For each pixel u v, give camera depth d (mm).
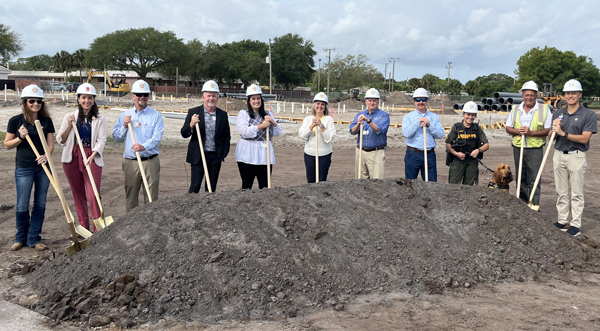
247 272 4512
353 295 4492
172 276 4449
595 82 69312
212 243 4762
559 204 7051
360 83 83688
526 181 7391
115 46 62875
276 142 19109
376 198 5707
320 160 7145
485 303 4348
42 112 5984
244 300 4242
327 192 5664
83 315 4016
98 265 4672
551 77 67438
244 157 6742
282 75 82375
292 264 4664
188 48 68688
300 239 4938
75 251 5016
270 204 5305
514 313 4113
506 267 5188
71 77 82750
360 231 5199
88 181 6164
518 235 5680
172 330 3838
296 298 4340
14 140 5754
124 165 6402
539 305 4305
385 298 4441
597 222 7617
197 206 5223
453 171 7352
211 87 6430
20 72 86188
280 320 4000
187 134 6574
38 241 6031
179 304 4168
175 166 13305
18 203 5910
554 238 5758
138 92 6242
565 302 4391
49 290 4523
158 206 5262
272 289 4387
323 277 4621
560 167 6914
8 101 29516
